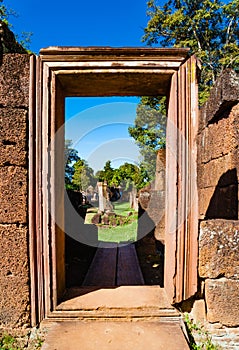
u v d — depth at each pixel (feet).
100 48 10.13
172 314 10.12
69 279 15.35
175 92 10.30
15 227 9.89
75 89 11.84
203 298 10.16
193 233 10.09
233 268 9.80
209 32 65.62
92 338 8.95
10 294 9.91
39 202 9.98
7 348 9.57
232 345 9.65
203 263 9.92
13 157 9.91
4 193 9.88
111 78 10.76
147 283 15.25
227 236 9.88
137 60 10.32
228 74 13.51
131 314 10.06
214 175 16.17
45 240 10.03
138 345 8.58
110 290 11.74
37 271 10.01
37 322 9.96
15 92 10.02
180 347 8.48
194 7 65.05
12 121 9.92
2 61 10.05
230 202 13.62
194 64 10.31
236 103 13.53
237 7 62.69
